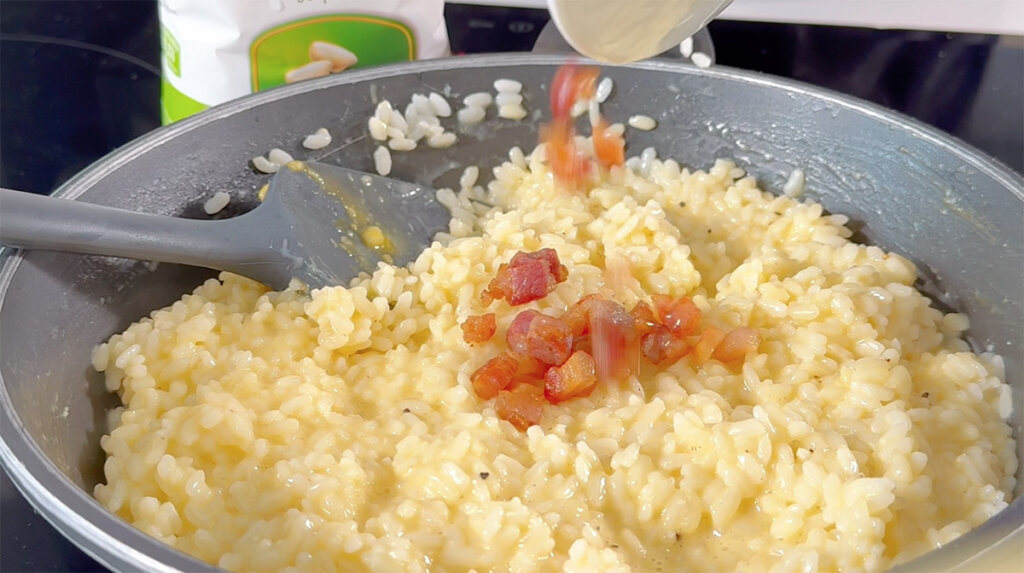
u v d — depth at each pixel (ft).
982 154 1.05
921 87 1.34
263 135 1.11
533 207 1.20
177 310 1.05
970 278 1.07
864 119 1.12
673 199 1.21
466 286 1.09
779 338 1.06
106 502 0.89
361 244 1.11
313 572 0.84
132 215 0.97
